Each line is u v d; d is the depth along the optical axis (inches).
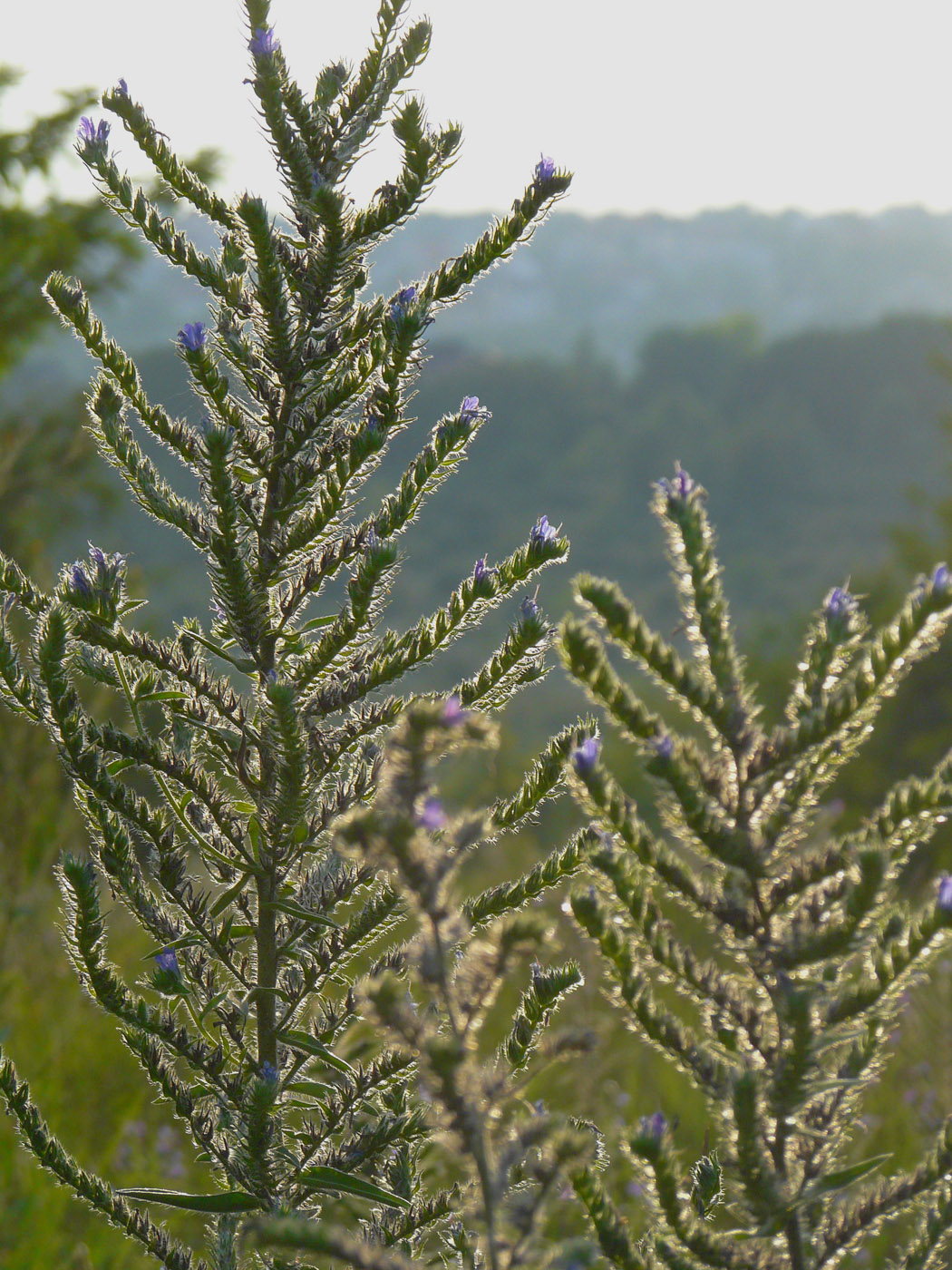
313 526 99.8
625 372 5866.1
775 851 92.3
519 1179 94.3
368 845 90.1
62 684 97.8
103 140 100.0
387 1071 98.4
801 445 3531.0
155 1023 97.7
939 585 91.0
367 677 99.6
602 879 91.9
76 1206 135.0
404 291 99.8
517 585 99.9
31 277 415.8
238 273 100.1
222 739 98.9
